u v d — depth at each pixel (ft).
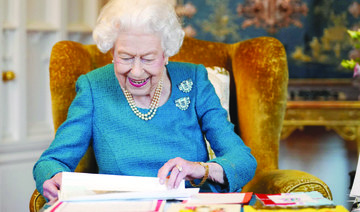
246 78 8.55
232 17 16.79
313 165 16.88
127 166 6.52
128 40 5.85
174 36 6.06
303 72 17.02
